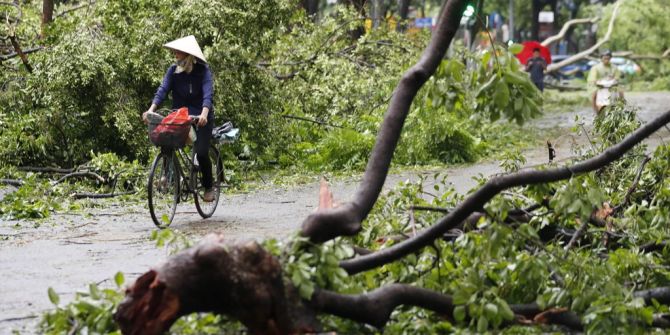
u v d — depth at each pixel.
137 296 6.71
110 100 19.20
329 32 24.03
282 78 23.39
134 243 12.32
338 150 21.33
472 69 7.86
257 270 6.64
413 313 7.80
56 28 20.12
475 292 7.45
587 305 7.67
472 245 7.67
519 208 9.16
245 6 20.72
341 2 28.91
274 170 21.28
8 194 15.84
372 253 7.78
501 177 7.47
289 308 6.73
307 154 21.83
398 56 24.03
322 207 7.62
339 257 7.17
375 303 7.21
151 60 19.48
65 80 18.75
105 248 11.94
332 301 7.04
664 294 8.03
